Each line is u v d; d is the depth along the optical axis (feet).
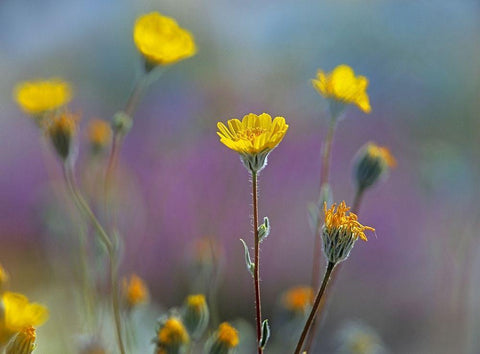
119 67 7.45
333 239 2.92
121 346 3.30
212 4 7.74
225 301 5.22
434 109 6.82
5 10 8.15
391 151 6.47
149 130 6.37
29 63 7.84
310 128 6.57
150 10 7.71
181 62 6.90
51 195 4.71
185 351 3.22
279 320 3.69
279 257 5.50
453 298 5.11
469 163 6.08
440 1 7.35
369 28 7.34
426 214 5.81
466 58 7.02
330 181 6.18
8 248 5.49
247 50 7.43
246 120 2.99
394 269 5.51
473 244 5.38
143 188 5.69
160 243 5.30
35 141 6.30
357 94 3.32
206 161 5.88
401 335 5.17
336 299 5.33
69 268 4.24
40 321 2.95
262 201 5.79
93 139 3.93
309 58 7.27
